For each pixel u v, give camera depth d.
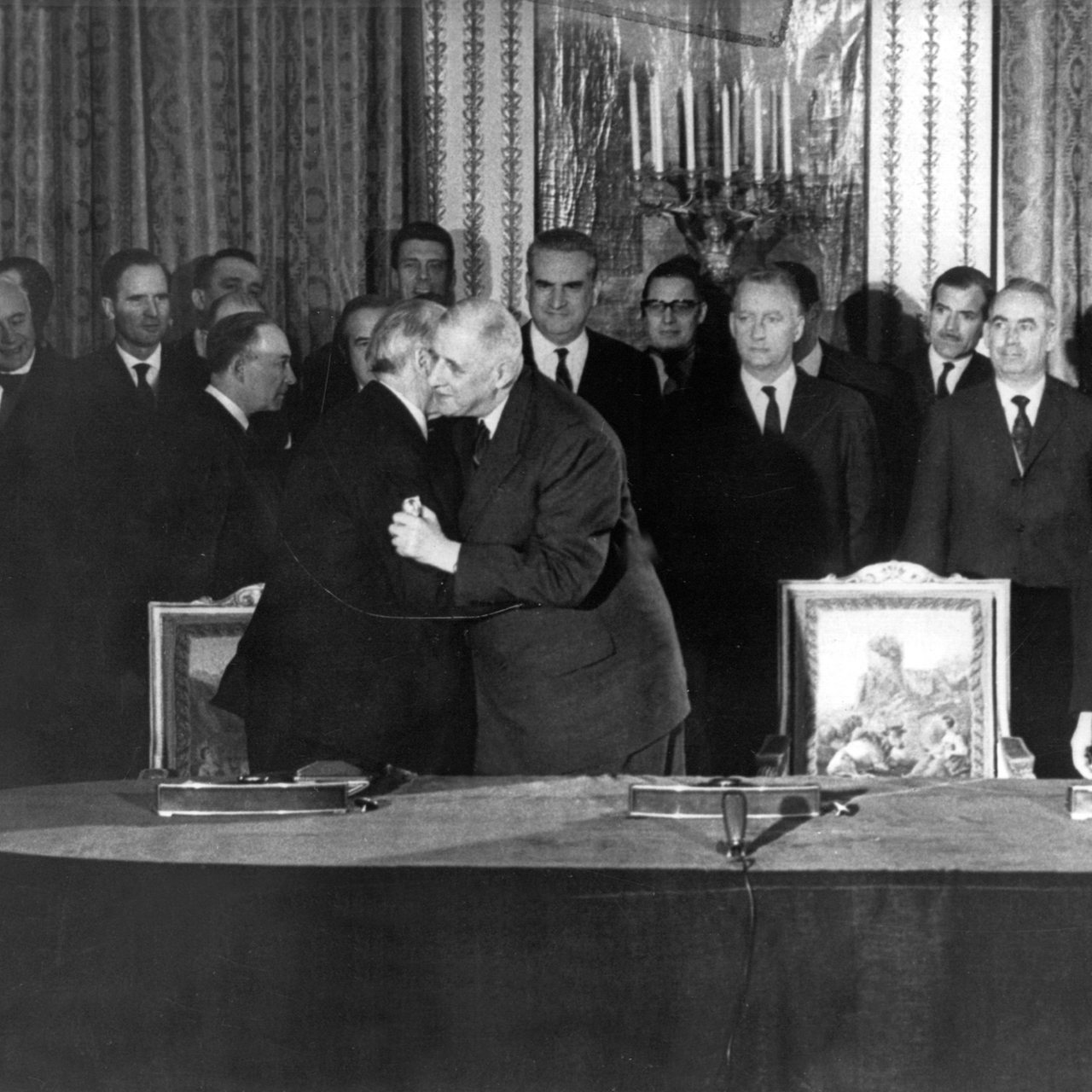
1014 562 3.79
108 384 3.83
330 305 3.83
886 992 1.85
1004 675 3.23
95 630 3.84
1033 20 3.76
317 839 2.06
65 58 3.82
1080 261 3.77
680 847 2.00
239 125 3.84
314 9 3.83
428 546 3.70
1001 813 2.22
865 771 3.24
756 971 1.86
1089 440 3.77
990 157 3.79
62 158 3.82
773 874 1.87
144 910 1.91
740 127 3.84
